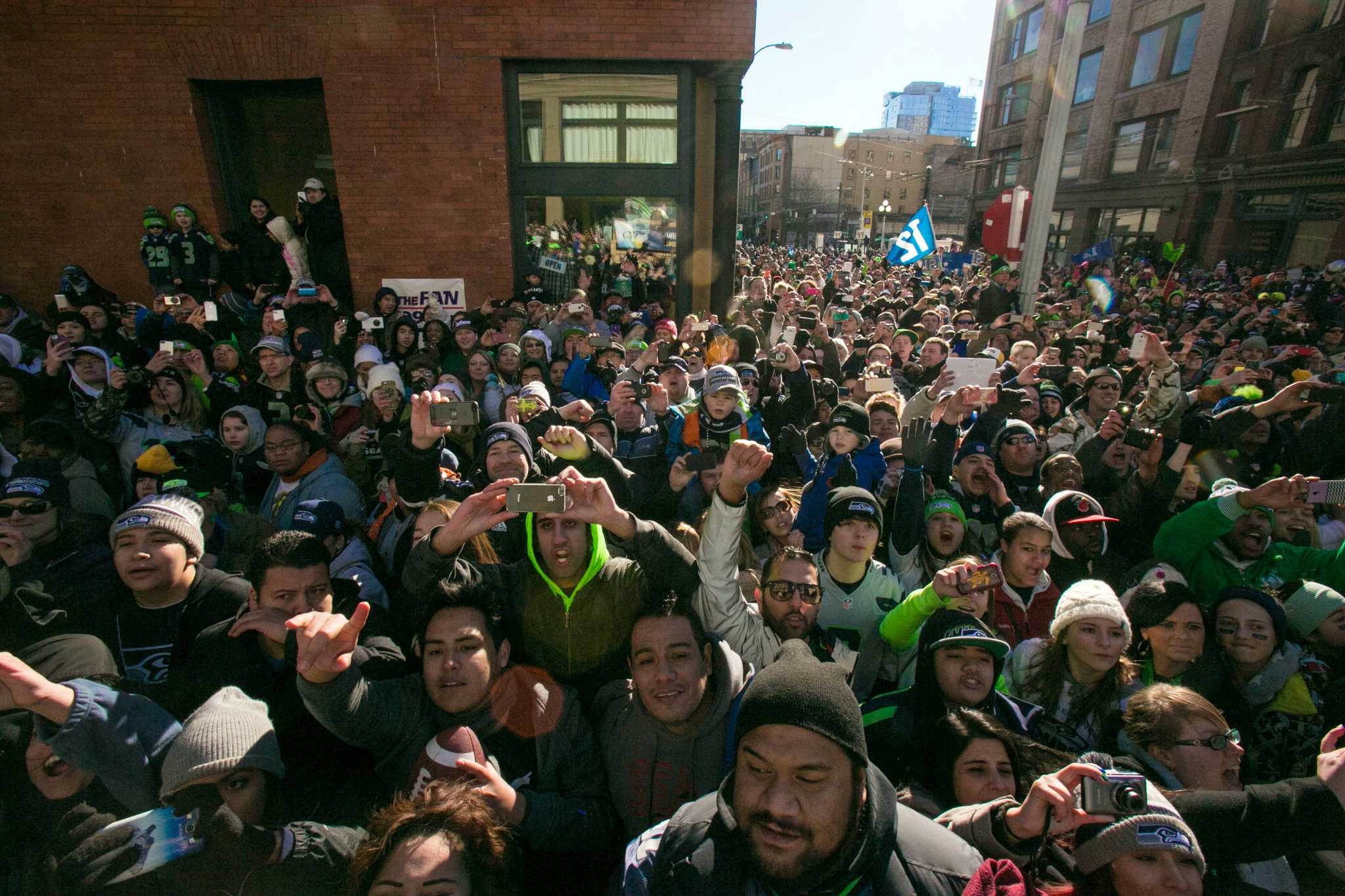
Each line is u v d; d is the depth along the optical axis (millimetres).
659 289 8711
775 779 1176
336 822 1827
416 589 2064
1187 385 7090
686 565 2164
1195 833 1488
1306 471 4152
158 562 2262
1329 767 1435
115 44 7016
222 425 4027
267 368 5023
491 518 2012
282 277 7703
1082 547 3094
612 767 1926
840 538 2730
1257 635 2391
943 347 6383
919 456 3160
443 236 7773
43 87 7102
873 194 72875
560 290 8430
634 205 8406
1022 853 1432
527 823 1635
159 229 7152
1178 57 24891
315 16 7102
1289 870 1683
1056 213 32531
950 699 2092
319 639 1572
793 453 4641
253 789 1516
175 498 2410
